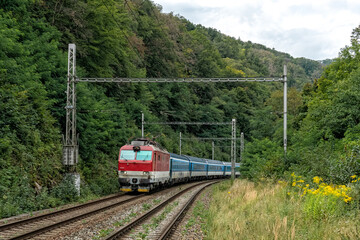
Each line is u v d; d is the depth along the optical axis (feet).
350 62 113.60
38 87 68.44
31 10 96.73
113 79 67.56
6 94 59.88
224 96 314.14
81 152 81.35
